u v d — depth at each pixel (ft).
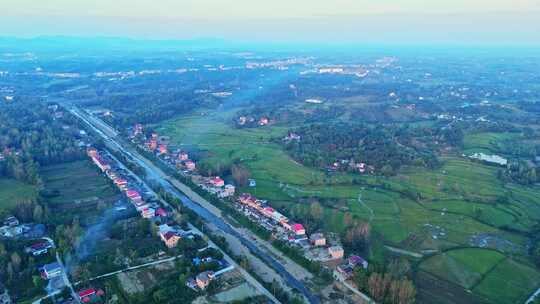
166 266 568.00
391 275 515.50
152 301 492.95
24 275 536.01
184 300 494.18
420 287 545.03
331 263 593.42
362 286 528.22
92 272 545.85
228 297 503.61
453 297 526.16
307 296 514.27
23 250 593.83
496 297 529.86
